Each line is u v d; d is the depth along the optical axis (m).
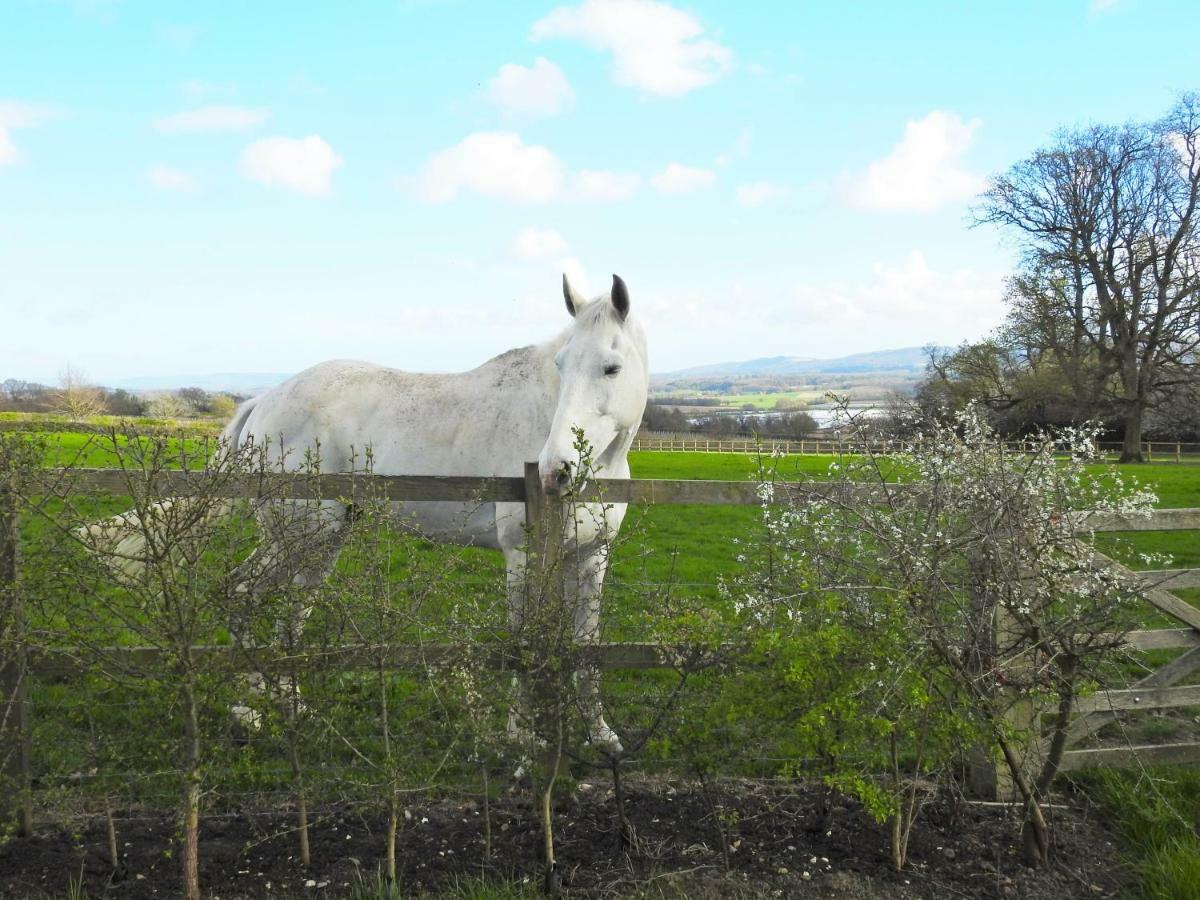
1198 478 22.62
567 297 4.32
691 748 3.19
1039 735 3.45
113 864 3.04
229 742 2.94
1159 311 27.80
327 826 3.36
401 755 3.07
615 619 3.53
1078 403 28.62
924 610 3.05
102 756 3.05
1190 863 3.02
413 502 4.74
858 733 3.03
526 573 3.16
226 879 2.98
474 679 3.02
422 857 3.14
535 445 4.46
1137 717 4.79
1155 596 3.89
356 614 2.93
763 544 3.52
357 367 5.21
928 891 3.03
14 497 2.74
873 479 3.44
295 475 3.16
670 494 3.66
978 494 3.16
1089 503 3.36
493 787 3.65
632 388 4.10
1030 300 28.77
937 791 3.64
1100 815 3.62
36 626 2.92
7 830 2.89
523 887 2.92
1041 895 3.03
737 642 3.13
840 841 3.33
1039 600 3.15
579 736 3.37
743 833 3.38
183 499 2.73
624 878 3.03
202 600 2.68
